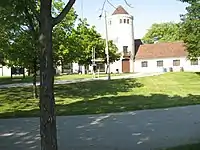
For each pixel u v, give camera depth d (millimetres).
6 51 21672
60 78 45531
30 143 10719
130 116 16203
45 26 6137
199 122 14102
